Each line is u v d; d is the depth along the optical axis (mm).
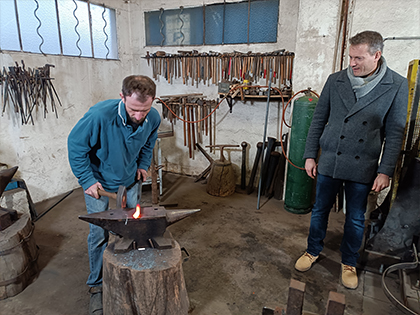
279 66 3221
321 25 2727
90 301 1764
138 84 1266
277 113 3404
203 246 2412
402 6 2490
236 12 3363
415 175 1816
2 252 1756
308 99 2748
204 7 3520
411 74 2029
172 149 4223
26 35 2916
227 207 3166
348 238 1905
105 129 1465
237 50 3463
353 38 1577
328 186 1901
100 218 1348
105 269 1408
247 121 3602
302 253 2332
